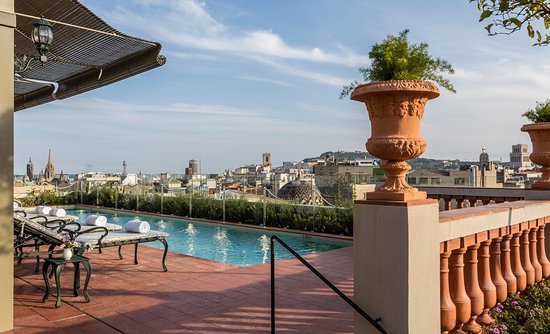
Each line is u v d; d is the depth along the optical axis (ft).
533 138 14.94
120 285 17.49
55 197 61.93
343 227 34.45
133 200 56.18
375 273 7.53
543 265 12.84
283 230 38.04
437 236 7.75
